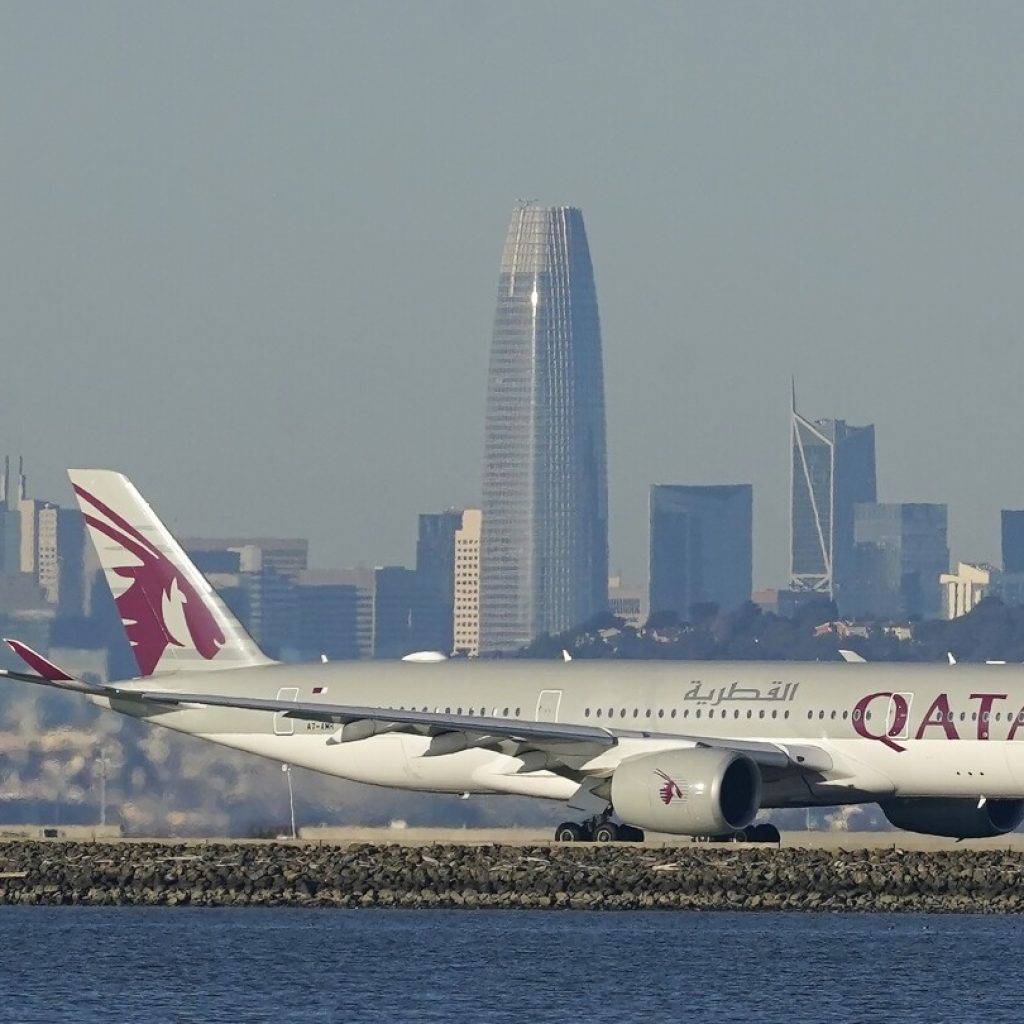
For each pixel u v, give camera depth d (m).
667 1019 182.75
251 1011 186.38
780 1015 184.12
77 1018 184.25
